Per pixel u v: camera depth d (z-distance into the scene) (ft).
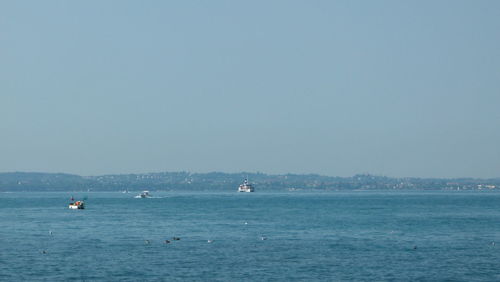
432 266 566.36
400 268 556.51
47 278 513.86
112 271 541.75
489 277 519.60
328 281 504.02
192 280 505.66
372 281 504.43
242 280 506.89
